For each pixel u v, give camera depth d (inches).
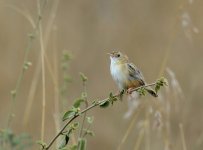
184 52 649.6
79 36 675.4
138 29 689.0
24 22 622.8
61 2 701.9
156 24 693.9
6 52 595.5
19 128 505.4
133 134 541.6
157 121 381.7
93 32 687.7
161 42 673.0
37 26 338.3
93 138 559.8
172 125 525.7
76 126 259.4
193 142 515.8
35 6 652.7
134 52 663.8
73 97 591.2
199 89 585.9
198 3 665.0
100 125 568.1
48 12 649.0
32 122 497.4
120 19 707.4
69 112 258.8
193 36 653.9
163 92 448.5
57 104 379.2
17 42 605.6
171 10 703.1
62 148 258.4
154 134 474.6
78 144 263.9
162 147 468.4
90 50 663.1
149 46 669.3
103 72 639.1
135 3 724.0
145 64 647.1
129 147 539.5
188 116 541.6
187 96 581.9
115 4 718.5
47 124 492.1
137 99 397.7
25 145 233.9
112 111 574.6
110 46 670.5
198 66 631.8
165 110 396.5
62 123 363.6
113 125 564.1
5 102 550.0
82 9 711.1
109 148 553.6
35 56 578.9
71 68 631.8
